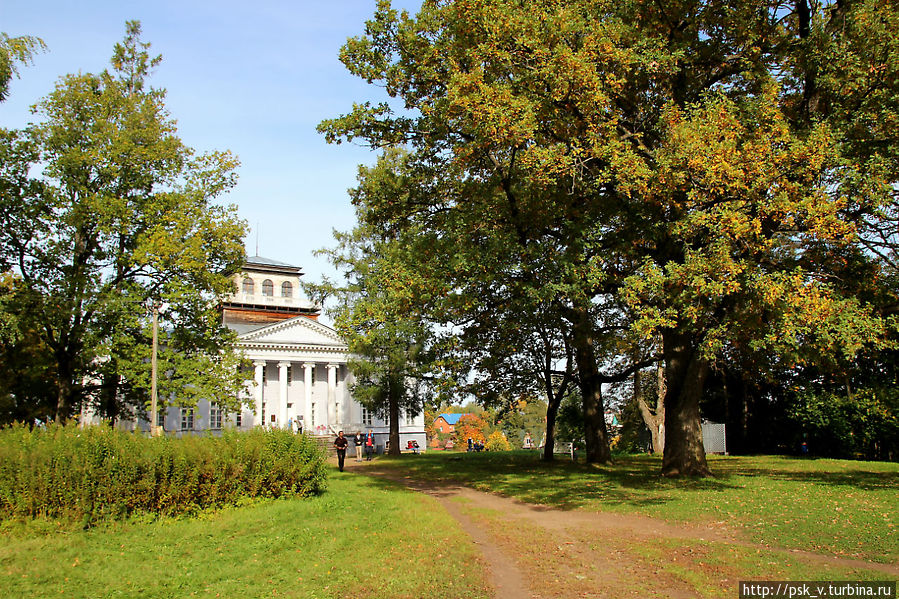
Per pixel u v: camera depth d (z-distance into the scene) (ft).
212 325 91.97
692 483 58.80
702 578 28.45
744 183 45.29
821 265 55.67
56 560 31.37
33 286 84.94
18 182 85.20
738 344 69.15
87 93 88.94
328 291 124.26
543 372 98.02
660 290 46.83
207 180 98.32
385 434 195.42
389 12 58.08
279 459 49.98
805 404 106.52
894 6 50.52
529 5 50.83
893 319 52.26
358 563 32.45
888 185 47.70
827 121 52.37
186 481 42.96
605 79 50.93
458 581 29.25
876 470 70.08
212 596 27.32
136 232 89.66
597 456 88.48
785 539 35.29
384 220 70.85
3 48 59.47
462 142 55.72
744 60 57.36
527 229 56.44
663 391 116.67
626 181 48.29
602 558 32.71
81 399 94.99
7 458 37.42
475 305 55.31
